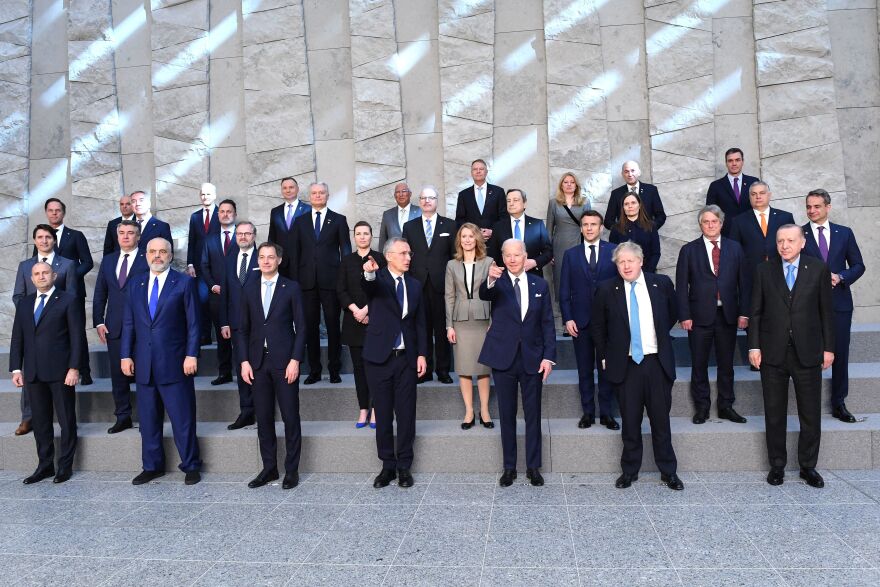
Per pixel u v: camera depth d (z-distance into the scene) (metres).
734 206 6.36
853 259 5.18
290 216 6.55
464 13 7.59
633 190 6.45
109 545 3.79
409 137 7.72
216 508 4.40
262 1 7.84
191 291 5.13
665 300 4.56
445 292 5.44
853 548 3.41
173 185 7.93
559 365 6.51
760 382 5.47
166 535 3.92
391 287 4.80
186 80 7.94
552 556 3.45
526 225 6.04
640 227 6.07
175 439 5.02
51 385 5.21
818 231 5.28
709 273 5.22
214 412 6.00
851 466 4.78
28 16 8.13
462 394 5.49
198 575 3.35
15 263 8.04
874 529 3.65
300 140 7.81
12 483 5.15
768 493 4.34
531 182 7.54
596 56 7.45
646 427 5.20
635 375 4.56
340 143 7.80
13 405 6.28
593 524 3.89
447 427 5.38
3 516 4.34
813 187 7.15
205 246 6.49
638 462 4.61
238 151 7.93
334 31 7.81
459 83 7.58
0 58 8.09
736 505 4.13
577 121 7.46
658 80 7.36
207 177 7.92
